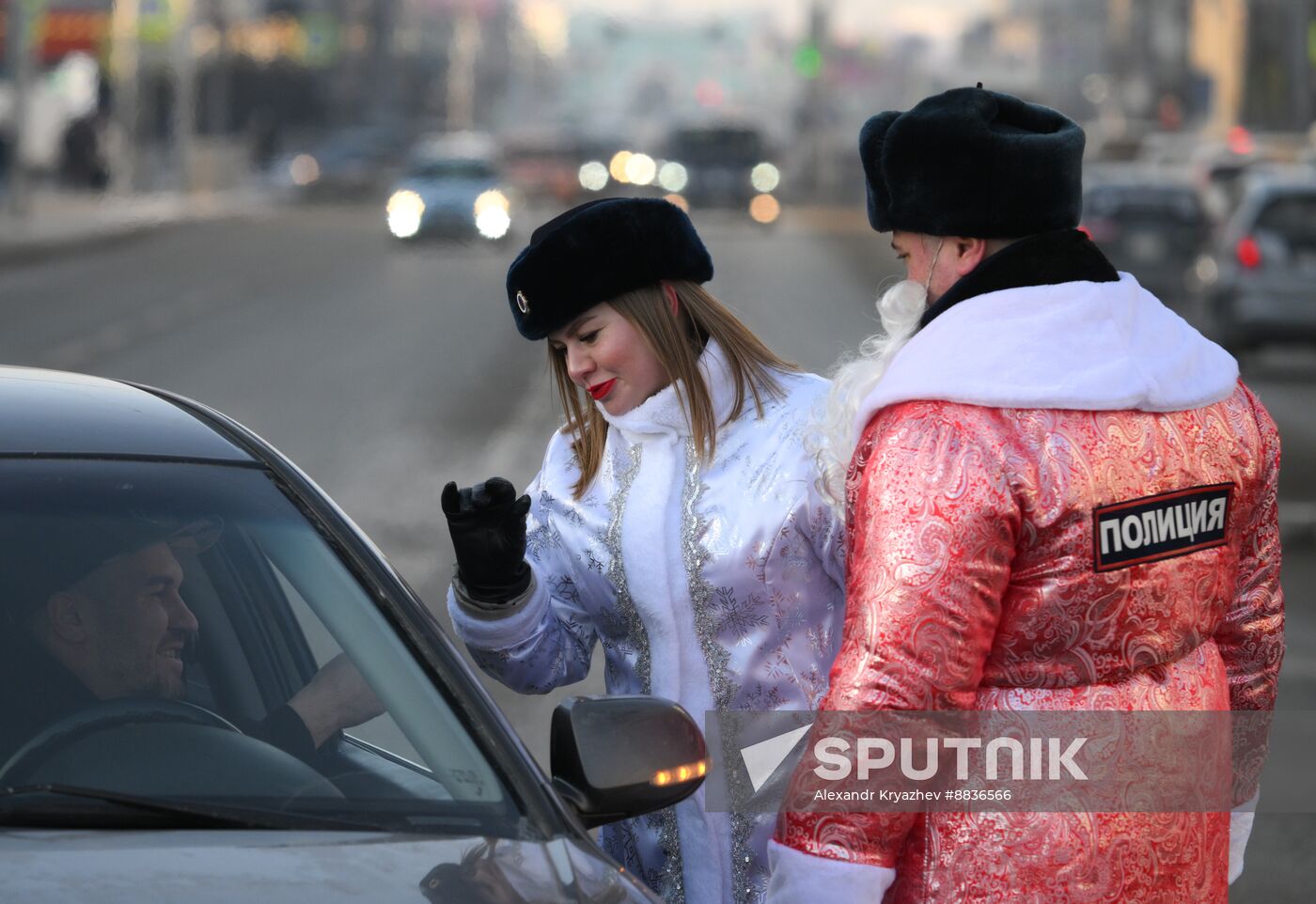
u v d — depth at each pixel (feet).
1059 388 14.48
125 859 13.25
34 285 156.35
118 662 15.30
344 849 13.78
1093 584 14.47
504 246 211.82
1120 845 14.57
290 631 15.79
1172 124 410.11
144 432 17.16
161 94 408.26
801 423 17.94
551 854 14.08
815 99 465.47
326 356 107.34
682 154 270.67
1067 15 577.84
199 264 183.93
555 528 18.69
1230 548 15.47
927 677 14.19
